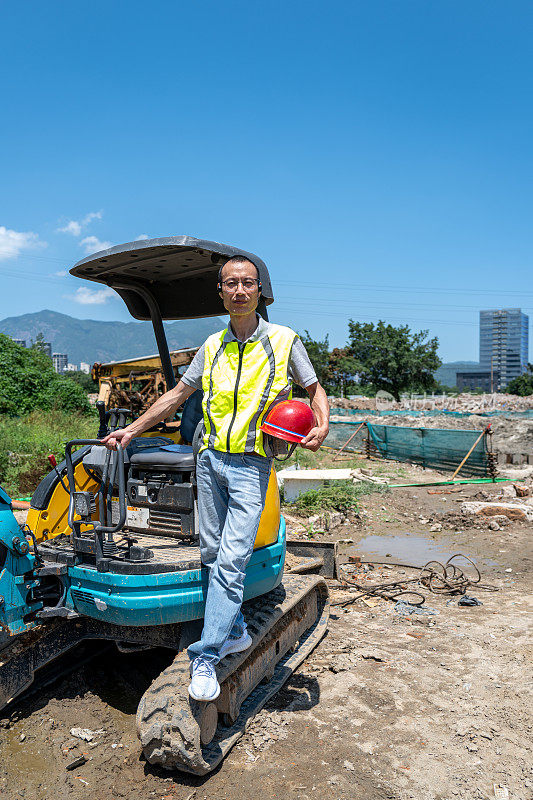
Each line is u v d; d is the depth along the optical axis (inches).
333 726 139.0
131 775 119.8
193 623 132.9
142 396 410.6
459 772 122.1
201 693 112.3
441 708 147.9
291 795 114.0
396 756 127.3
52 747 129.0
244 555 116.2
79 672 160.6
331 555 229.6
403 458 668.1
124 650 148.3
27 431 578.9
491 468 550.3
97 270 163.9
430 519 385.1
